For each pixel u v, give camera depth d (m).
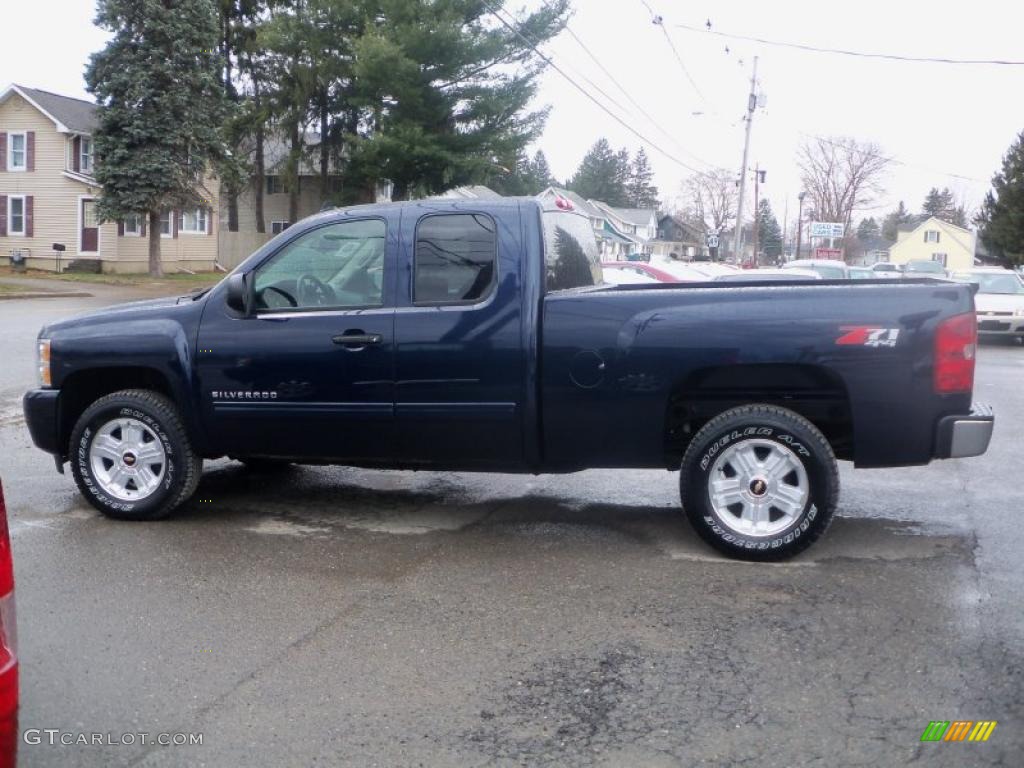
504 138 36.28
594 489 7.45
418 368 5.88
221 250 47.12
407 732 3.75
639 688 4.08
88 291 29.69
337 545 6.01
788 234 110.06
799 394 5.78
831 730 3.72
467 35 34.25
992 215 65.12
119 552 5.84
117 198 34.66
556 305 5.73
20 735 3.74
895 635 4.57
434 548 5.95
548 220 6.15
